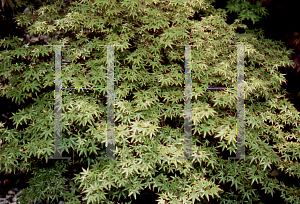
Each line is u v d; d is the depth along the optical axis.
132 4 2.22
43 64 2.29
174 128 2.36
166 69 2.30
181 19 2.36
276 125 2.41
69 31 2.56
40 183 2.33
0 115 2.81
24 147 2.13
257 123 2.30
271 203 2.58
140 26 2.41
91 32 2.47
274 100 2.45
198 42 2.33
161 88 2.29
